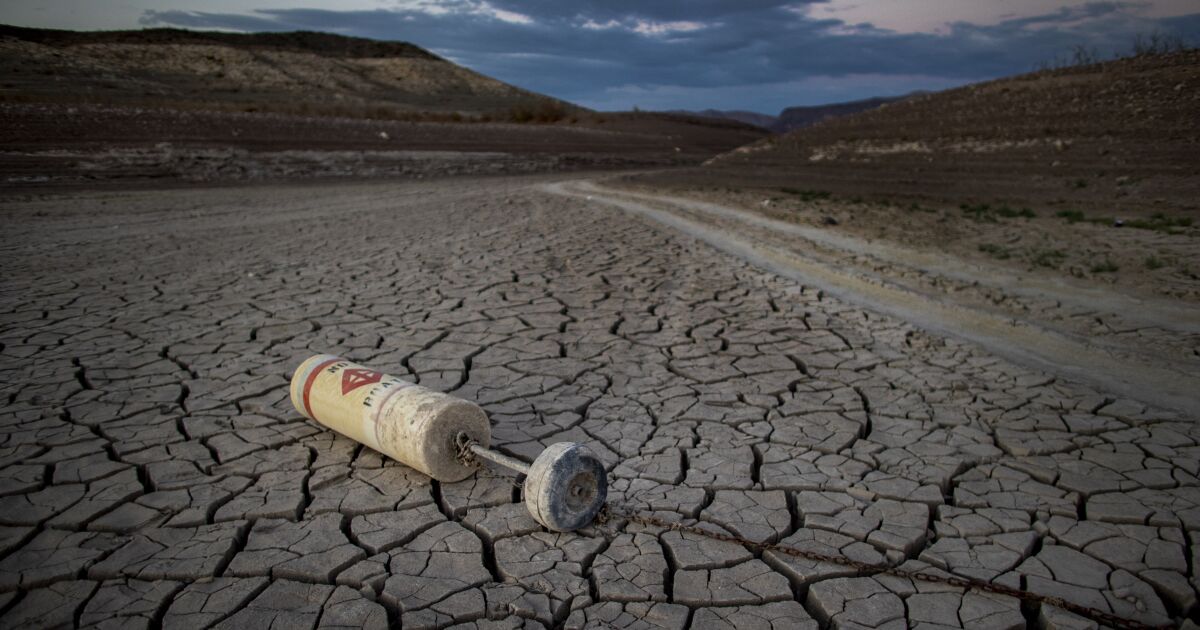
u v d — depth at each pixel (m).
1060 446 4.88
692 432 5.19
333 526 3.93
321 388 4.80
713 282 9.90
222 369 6.39
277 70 84.88
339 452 4.81
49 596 3.33
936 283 9.75
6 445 4.84
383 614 3.24
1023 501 4.20
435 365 6.55
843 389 6.00
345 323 7.89
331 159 30.39
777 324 7.89
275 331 7.57
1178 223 13.01
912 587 3.43
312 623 3.17
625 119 74.81
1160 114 21.83
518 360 6.75
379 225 15.32
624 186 25.66
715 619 3.21
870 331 7.62
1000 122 26.34
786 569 3.58
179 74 73.44
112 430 5.11
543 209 18.44
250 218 16.05
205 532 3.86
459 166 33.44
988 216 15.12
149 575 3.48
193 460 4.68
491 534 3.87
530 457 4.78
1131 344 7.11
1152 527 3.91
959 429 5.19
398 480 4.43
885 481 4.44
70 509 4.05
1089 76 28.23
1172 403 5.61
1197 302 8.52
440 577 3.50
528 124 63.66
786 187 22.80
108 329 7.54
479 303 8.78
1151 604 3.30
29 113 28.92
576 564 3.61
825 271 10.68
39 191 18.11
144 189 20.12
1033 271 10.38
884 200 18.59
